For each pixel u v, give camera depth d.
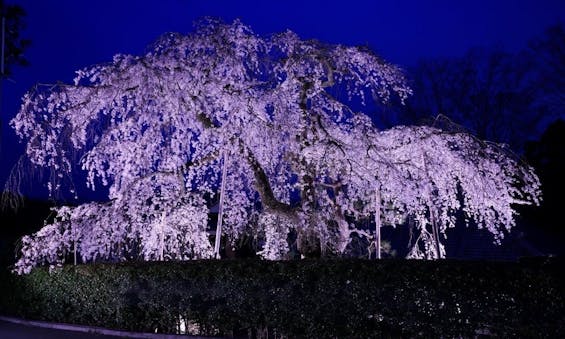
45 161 10.05
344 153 10.65
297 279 9.12
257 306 9.44
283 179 12.66
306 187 11.50
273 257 12.38
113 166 10.58
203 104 10.36
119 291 10.91
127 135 10.41
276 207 11.21
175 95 9.87
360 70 11.74
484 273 8.02
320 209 11.58
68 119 10.23
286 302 9.19
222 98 10.25
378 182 11.01
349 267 8.84
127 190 10.72
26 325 11.85
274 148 11.26
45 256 11.55
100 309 11.18
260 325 9.41
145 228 11.79
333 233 11.72
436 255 12.66
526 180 11.55
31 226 18.11
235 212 12.91
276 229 12.51
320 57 11.45
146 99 9.95
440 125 12.09
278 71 11.45
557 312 7.57
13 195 10.20
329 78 11.59
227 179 12.72
